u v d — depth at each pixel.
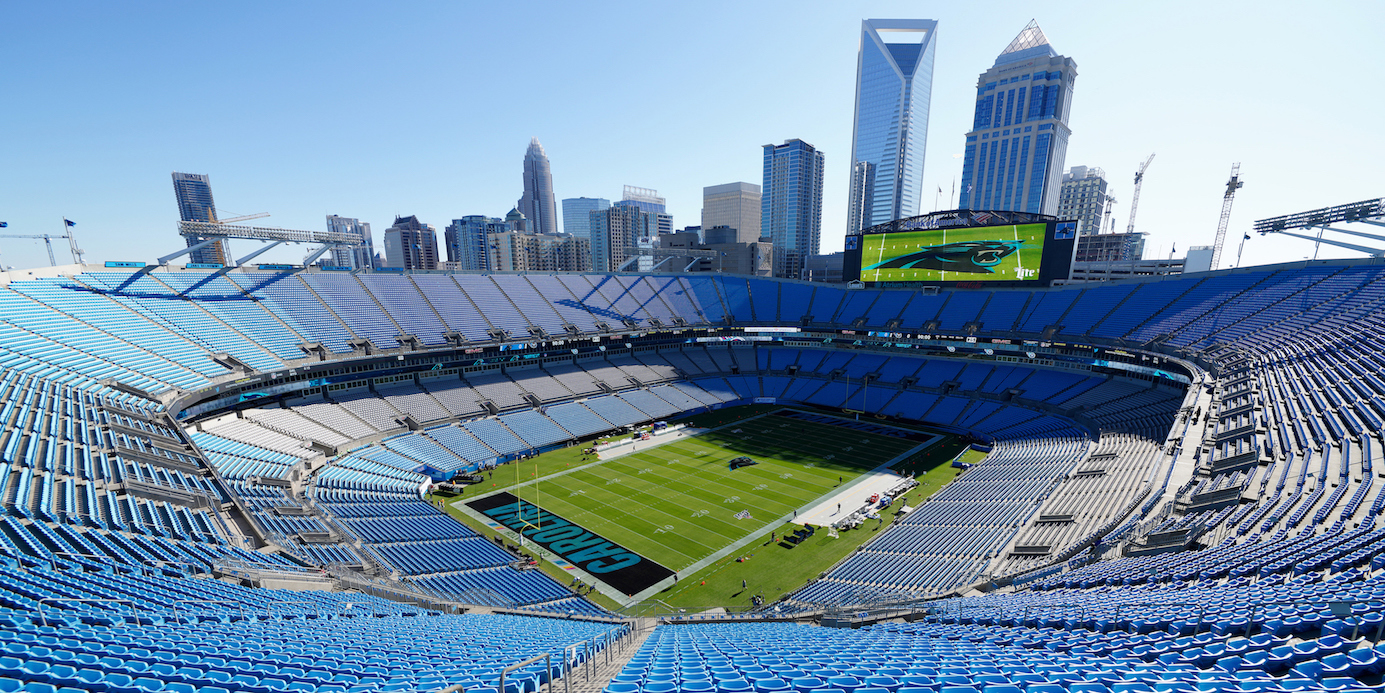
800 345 105.62
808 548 46.44
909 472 62.53
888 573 39.53
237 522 36.97
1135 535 30.81
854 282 93.56
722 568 43.53
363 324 74.25
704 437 76.12
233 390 57.94
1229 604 16.42
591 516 52.28
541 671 15.87
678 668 15.86
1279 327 59.84
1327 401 39.59
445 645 19.64
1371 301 55.34
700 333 101.94
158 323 59.78
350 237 75.31
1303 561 20.20
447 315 82.44
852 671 14.68
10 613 16.56
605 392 86.62
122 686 12.30
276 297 71.88
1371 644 12.16
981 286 87.19
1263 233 74.75
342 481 53.53
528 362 88.12
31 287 54.72
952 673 14.00
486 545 45.97
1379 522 22.91
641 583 41.50
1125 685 11.88
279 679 14.04
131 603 19.69
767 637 22.89
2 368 43.62
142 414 46.19
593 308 97.19
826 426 80.94
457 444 66.69
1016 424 73.62
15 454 33.06
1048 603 22.80
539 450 69.94
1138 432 57.09
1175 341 67.19
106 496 32.34
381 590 31.45
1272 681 11.19
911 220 87.94
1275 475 32.47
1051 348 78.38
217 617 20.14
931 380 88.12
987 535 42.03
